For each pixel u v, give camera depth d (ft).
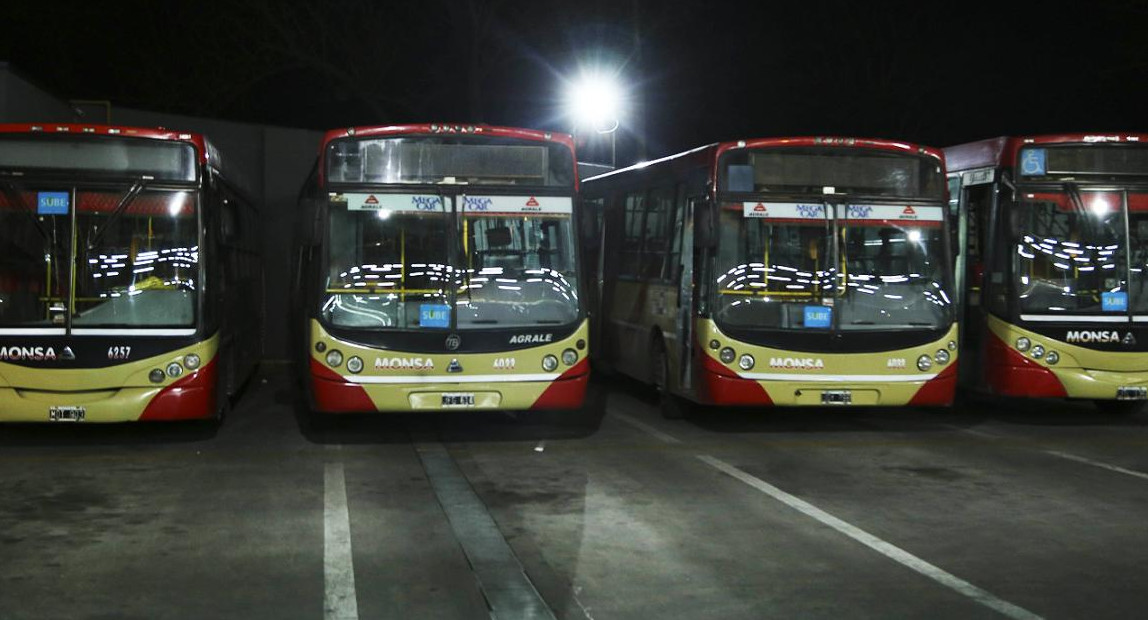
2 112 53.42
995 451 41.88
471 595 23.66
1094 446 43.16
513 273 41.98
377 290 41.24
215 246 42.63
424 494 33.88
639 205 55.72
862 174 45.21
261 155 77.46
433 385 41.09
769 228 44.57
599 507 32.09
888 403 44.60
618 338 58.75
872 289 44.80
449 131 42.19
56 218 40.83
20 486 34.99
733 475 36.94
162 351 41.06
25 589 24.03
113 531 29.17
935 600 23.34
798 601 23.24
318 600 23.31
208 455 40.68
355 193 41.55
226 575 25.12
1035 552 27.25
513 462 39.34
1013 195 47.39
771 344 44.04
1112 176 47.88
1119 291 47.52
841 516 31.01
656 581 24.68
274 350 77.36
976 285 50.49
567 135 42.98
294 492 34.14
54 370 40.42
